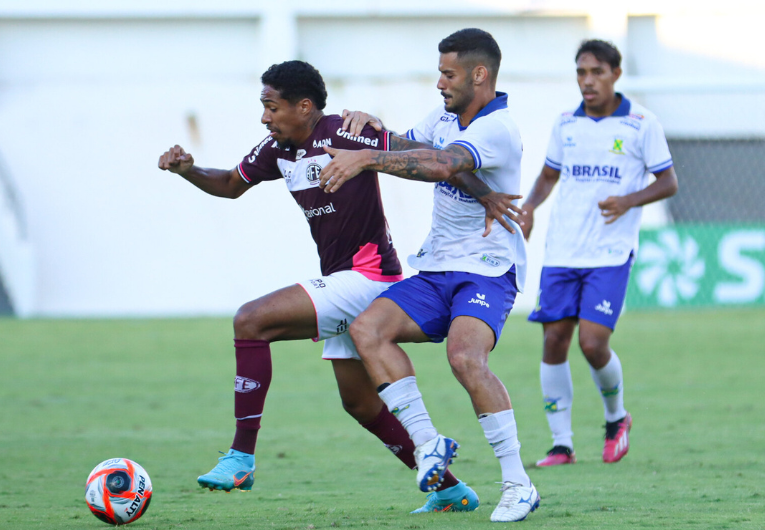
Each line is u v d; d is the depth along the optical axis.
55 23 68.19
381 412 14.48
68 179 60.19
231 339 43.66
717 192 59.47
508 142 13.30
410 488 15.91
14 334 46.62
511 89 57.94
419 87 61.44
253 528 12.09
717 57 64.31
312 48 69.19
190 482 16.59
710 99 60.53
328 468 18.09
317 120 14.10
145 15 68.00
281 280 58.91
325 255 14.52
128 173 60.25
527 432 22.58
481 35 13.63
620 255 19.47
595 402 27.22
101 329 48.69
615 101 20.23
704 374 31.53
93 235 59.94
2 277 59.41
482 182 13.39
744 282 52.34
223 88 60.97
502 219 13.44
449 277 13.49
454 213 13.66
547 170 20.72
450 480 13.43
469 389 12.71
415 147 13.84
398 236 56.41
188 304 59.44
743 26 64.00
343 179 12.27
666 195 19.59
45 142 60.19
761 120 60.22
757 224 52.50
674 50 64.69
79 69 68.69
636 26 64.88
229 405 27.06
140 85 60.81
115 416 25.17
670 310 51.56
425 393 28.75
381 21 68.81
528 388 29.39
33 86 66.19
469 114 13.83
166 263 59.56
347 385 14.28
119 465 12.51
